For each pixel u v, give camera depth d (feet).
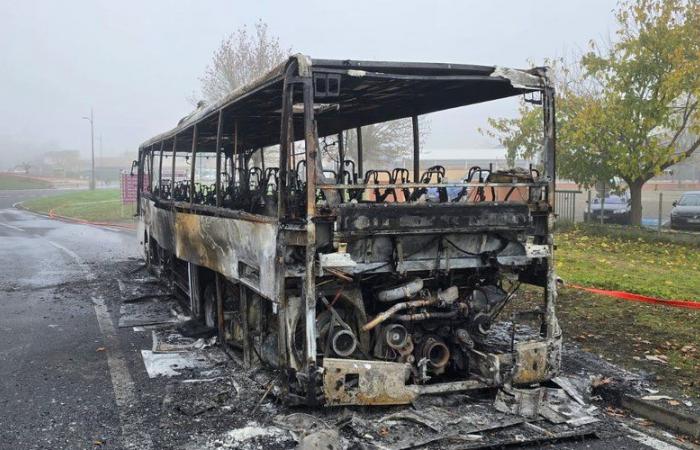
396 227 15.74
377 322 16.43
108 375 20.63
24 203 140.46
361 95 20.76
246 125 26.55
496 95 20.34
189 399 17.65
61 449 14.93
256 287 17.87
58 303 33.09
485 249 17.49
